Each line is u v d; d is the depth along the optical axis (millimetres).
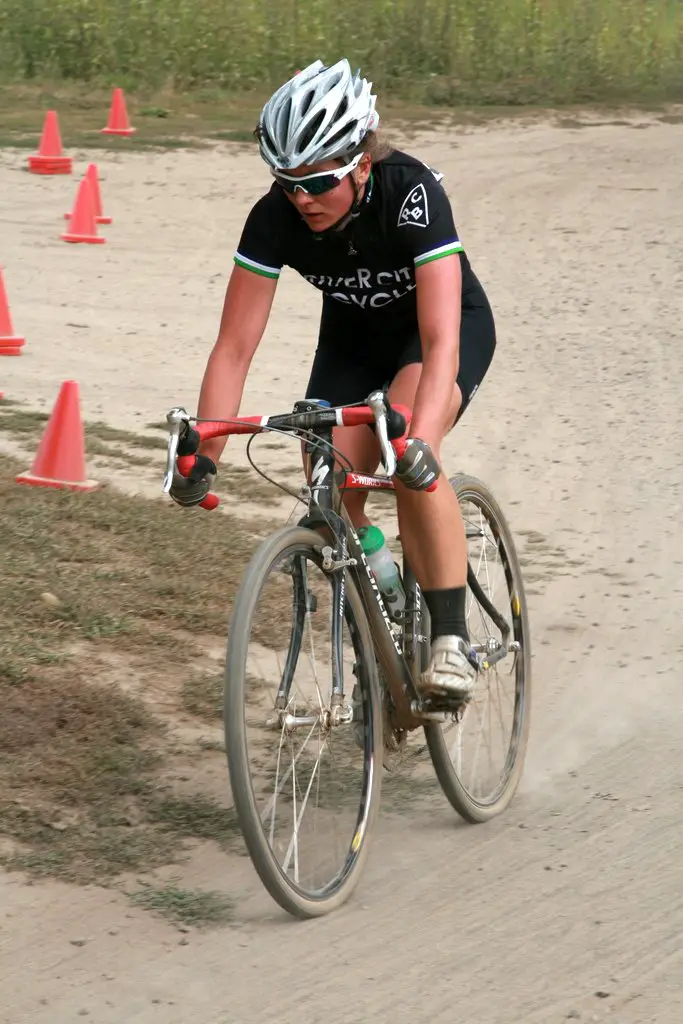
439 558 12781
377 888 12523
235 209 50594
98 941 11320
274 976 10883
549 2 86312
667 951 11359
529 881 12633
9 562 19391
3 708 15180
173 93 73250
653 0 90688
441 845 13430
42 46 73562
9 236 45188
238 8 77750
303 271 13031
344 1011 10398
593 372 33344
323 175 11797
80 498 22516
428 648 13297
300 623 12398
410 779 14930
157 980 10781
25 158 56688
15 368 31688
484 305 13883
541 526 23281
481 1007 10484
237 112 70000
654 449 27641
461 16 81062
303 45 76375
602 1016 10367
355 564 12500
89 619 17891
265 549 11664
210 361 13031
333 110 11633
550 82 79188
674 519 23688
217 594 19219
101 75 73938
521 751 14789
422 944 11453
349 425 11930
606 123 71438
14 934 11383
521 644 15242
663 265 44531
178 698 16125
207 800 13812
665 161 61812
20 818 13172
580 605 20031
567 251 46125
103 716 15289
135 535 21125
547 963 11156
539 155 62250
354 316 13484
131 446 26312
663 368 33719
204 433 11875
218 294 39750
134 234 46500
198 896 12078
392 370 13883
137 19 74812
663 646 18656
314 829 13172
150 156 58719
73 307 37594
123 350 33781
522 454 27219
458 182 56000
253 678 15234
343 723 12289
